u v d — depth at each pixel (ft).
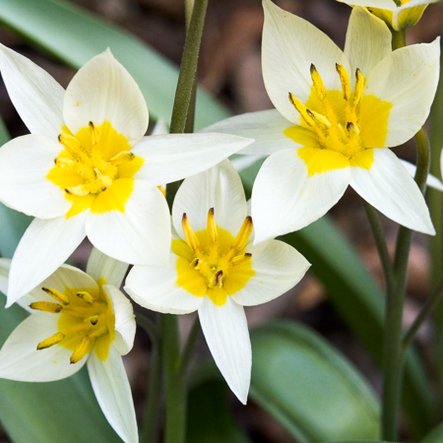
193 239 1.54
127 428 1.53
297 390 1.79
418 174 1.59
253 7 2.69
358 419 1.79
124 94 1.53
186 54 1.52
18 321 1.67
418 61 1.53
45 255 1.51
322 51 1.55
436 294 1.68
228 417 1.82
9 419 1.63
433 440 1.70
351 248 1.89
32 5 1.81
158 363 1.66
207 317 1.54
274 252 1.54
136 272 1.52
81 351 1.55
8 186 1.51
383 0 1.51
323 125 1.55
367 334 1.88
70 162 1.53
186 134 1.52
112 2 2.68
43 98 1.54
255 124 1.57
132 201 1.51
